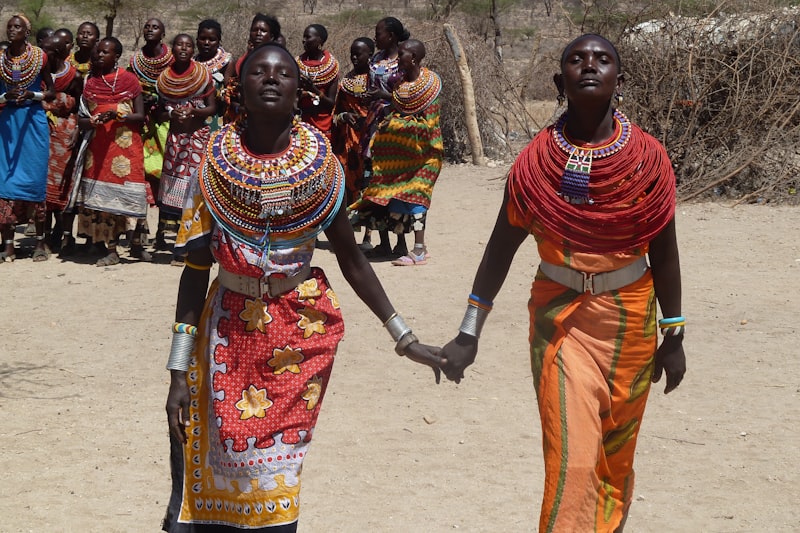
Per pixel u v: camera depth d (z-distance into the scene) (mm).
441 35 16344
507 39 38969
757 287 8555
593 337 3453
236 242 3312
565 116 3514
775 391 6113
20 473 4832
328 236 3512
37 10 31469
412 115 9250
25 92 9109
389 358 6785
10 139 9289
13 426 5438
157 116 9539
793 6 12938
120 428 5469
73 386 6133
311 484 4820
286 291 3385
